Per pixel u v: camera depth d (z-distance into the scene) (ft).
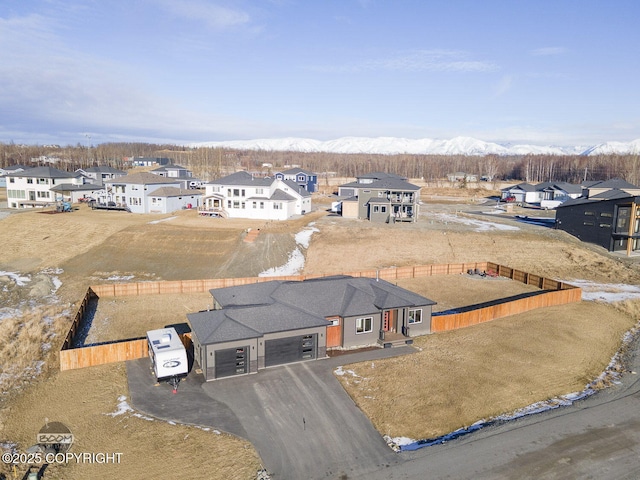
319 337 102.37
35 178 306.76
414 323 117.70
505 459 69.31
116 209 274.98
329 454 70.08
